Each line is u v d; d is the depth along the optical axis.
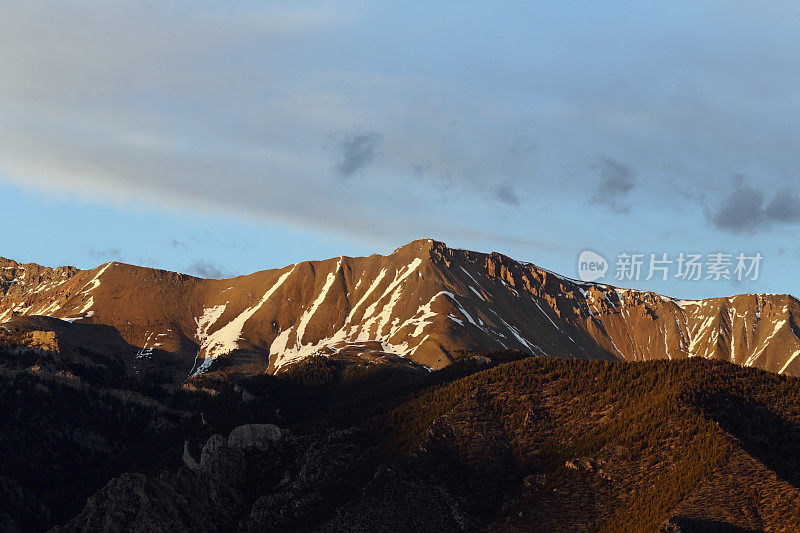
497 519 196.12
